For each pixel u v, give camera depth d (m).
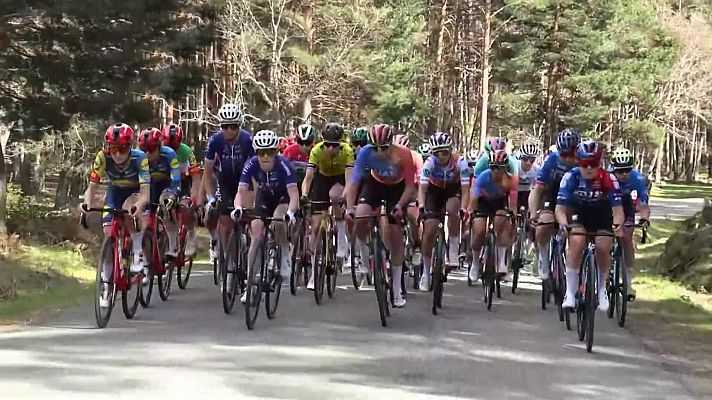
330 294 10.06
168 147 9.60
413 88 35.75
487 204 9.94
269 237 8.28
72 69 16.22
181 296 10.00
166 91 19.53
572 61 36.72
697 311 9.92
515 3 35.47
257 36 29.36
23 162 28.19
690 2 60.88
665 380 6.34
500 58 39.47
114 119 17.44
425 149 13.03
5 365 6.14
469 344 7.47
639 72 41.16
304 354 6.77
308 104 30.48
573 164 9.33
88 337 7.27
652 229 25.11
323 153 9.95
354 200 8.48
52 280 12.24
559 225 7.89
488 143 9.82
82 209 7.87
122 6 15.38
